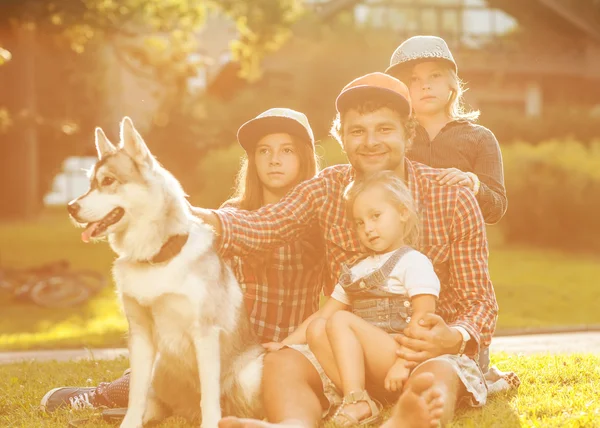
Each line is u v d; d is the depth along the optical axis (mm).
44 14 17109
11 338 11953
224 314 4113
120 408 4555
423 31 34000
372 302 4176
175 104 24109
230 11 20109
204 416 3939
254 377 4133
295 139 5117
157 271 3965
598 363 5945
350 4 31922
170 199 4027
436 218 4410
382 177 4262
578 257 24906
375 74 4531
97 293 18094
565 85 35781
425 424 3557
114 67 37594
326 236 4645
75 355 8984
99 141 4125
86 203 3908
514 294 17250
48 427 4367
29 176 38750
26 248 27172
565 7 33531
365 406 3971
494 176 5191
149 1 19844
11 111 34188
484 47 34250
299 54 30141
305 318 4848
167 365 4188
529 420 4020
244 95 30156
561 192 26109
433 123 5469
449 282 4453
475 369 4133
